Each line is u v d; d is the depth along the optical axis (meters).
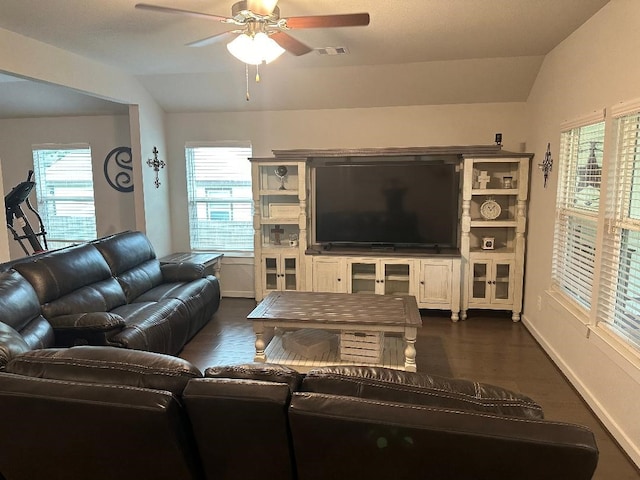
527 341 4.10
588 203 3.12
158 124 5.27
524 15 3.00
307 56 4.02
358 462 1.30
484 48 3.81
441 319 4.71
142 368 1.50
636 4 2.44
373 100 4.90
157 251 5.28
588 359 2.98
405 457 1.25
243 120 5.31
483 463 1.19
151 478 1.48
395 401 1.38
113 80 4.41
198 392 1.34
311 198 5.12
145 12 2.91
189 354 3.82
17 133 5.93
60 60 3.74
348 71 4.48
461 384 1.52
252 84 4.79
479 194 4.54
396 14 2.98
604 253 2.79
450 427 1.19
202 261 4.94
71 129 5.80
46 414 1.39
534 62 4.13
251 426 1.34
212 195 5.53
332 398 1.30
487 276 4.61
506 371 3.50
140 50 3.80
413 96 4.79
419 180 4.73
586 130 3.19
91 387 1.39
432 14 2.98
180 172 5.52
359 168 4.84
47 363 1.54
